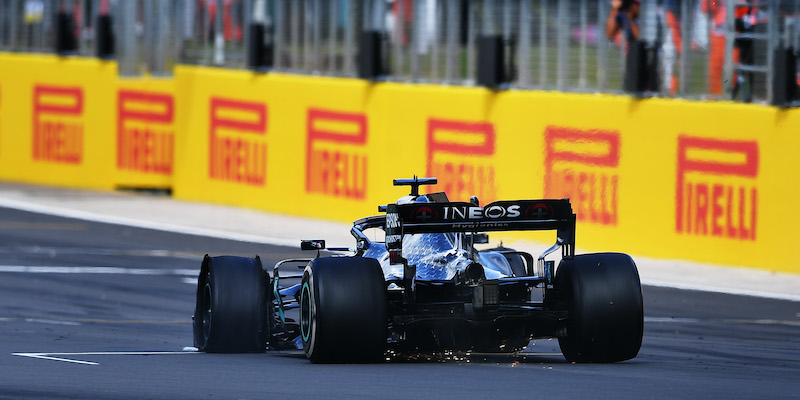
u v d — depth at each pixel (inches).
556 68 2760.8
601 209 2623.0
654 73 2596.0
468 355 1416.1
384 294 1237.1
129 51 3708.2
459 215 1269.7
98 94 3752.5
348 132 3100.4
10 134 3976.4
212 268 1403.8
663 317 1943.9
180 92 3543.3
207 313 1428.4
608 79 2662.4
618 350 1273.4
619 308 1253.1
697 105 2475.4
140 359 1360.7
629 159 2578.7
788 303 2080.5
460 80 2935.5
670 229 2517.2
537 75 2800.2
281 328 1470.2
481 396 1045.8
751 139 2395.4
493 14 2876.5
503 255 1423.5
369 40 3058.6
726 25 2492.6
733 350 1603.1
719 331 1807.3
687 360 1470.2
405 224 1261.1
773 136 2365.9
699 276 2340.1
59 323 1851.6
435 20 2984.7
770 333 1795.0
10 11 4069.9
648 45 2593.5
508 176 2778.1
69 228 3024.1
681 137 2498.8
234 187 3385.8
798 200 2332.7
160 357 1385.3
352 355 1238.9
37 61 3914.9
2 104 4001.0
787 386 1154.0
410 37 3036.4
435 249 1331.2
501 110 2795.3
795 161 2335.1
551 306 1285.7
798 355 1566.2
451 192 2891.2
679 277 2331.4
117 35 3727.9
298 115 3218.5
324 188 3152.1
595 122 2632.9
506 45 2844.5
